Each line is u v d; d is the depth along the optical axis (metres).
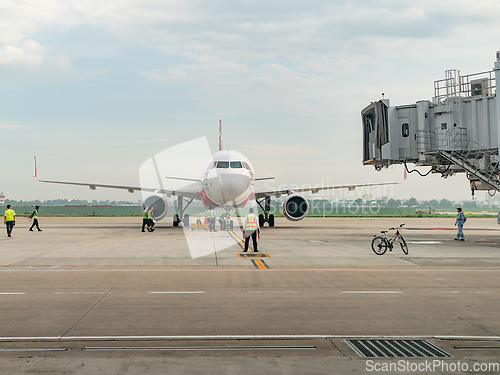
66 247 19.81
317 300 9.20
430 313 8.12
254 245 18.05
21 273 12.73
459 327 7.21
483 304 8.86
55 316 7.80
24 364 5.43
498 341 6.51
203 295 9.69
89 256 16.53
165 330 6.96
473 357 5.82
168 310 8.28
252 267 13.97
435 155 25.00
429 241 24.03
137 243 21.70
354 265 14.49
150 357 5.71
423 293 9.96
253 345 6.25
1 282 11.26
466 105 23.64
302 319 7.67
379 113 25.69
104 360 5.59
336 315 7.95
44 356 5.74
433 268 13.91
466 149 23.41
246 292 10.03
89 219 64.38
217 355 5.81
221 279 11.78
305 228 36.66
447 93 24.44
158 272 12.96
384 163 28.23
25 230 33.12
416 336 6.71
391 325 7.30
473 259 16.08
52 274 12.55
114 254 17.16
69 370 5.23
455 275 12.54
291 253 17.73
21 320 7.53
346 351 6.02
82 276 12.22
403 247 17.88
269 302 9.00
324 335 6.74
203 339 6.51
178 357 5.72
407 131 25.52
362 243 22.34
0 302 8.94
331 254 17.45
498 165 22.52
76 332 6.84
